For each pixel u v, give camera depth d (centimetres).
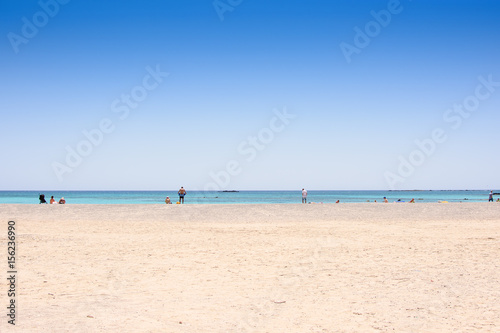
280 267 996
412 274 910
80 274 907
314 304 674
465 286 796
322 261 1077
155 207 2755
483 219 2347
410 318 597
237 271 947
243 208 2714
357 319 594
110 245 1370
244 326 562
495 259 1100
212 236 1628
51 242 1438
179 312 627
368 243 1423
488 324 566
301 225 2073
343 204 2920
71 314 611
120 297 715
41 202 3319
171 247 1330
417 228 1916
